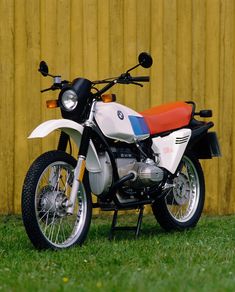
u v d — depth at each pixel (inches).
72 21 319.0
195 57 326.0
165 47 323.6
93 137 244.7
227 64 327.9
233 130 329.1
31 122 316.8
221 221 306.5
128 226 276.4
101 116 245.9
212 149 284.4
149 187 259.9
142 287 167.6
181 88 325.1
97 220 312.2
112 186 247.3
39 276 190.4
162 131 269.1
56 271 198.7
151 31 323.0
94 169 244.8
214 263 206.2
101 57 320.2
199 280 178.9
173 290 164.9
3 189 315.3
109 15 320.5
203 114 280.8
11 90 315.6
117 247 235.8
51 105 244.7
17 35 316.5
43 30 317.4
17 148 316.2
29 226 227.9
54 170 237.5
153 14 323.0
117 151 252.1
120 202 252.2
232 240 253.8
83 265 207.0
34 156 316.8
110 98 242.1
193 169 284.7
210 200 327.6
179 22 325.1
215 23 326.6
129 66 321.7
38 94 317.1
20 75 316.5
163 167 265.9
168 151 268.1
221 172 328.2
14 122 316.2
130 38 321.7
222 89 327.6
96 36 319.9
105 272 193.5
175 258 214.4
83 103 241.3
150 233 273.9
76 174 237.3
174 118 273.1
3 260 217.8
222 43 327.3
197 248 232.4
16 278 187.0
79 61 319.3
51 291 166.4
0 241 254.5
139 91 322.0
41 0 317.1
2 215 315.3
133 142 256.2
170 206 302.5
